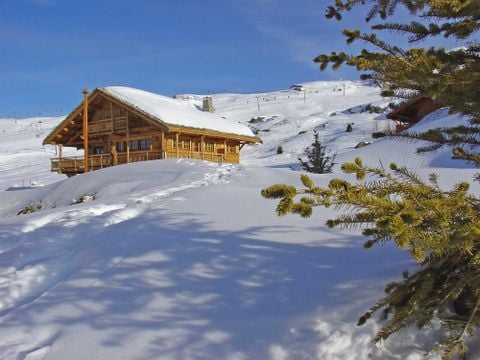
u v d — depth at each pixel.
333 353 3.05
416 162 17.25
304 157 36.84
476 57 2.96
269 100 94.06
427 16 2.87
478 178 3.44
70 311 4.22
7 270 5.73
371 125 47.47
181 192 9.90
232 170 14.31
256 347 3.27
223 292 4.16
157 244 5.71
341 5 3.09
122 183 14.57
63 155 54.59
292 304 3.76
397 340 3.09
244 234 5.75
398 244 2.17
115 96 26.98
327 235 5.40
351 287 3.80
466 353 2.79
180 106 30.81
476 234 2.30
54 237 6.96
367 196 2.43
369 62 2.71
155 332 3.65
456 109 2.87
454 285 2.87
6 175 43.53
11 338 3.91
